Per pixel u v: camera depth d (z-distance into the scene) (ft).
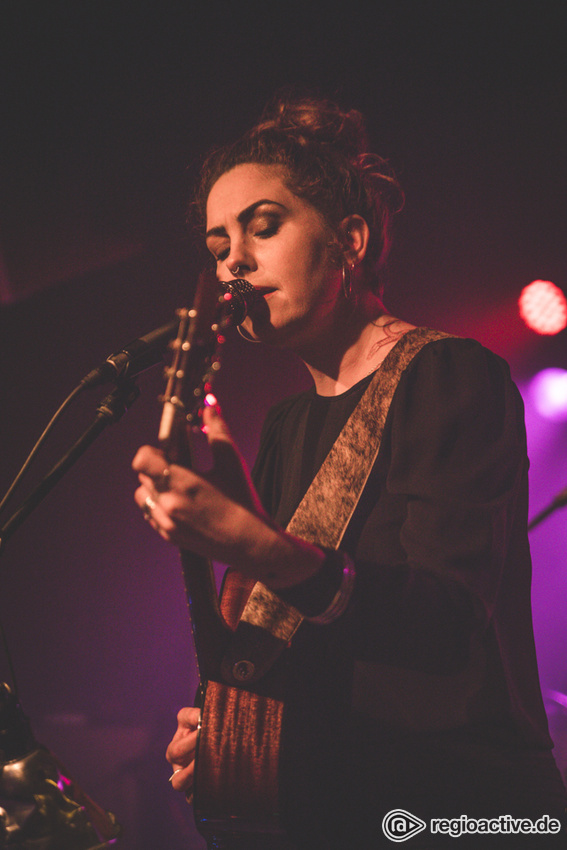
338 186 5.02
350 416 4.53
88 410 23.40
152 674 23.53
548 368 21.03
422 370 4.31
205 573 4.11
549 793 3.95
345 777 3.97
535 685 4.36
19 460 23.20
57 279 21.71
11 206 20.29
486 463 3.80
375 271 5.26
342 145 5.39
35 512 23.70
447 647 3.35
